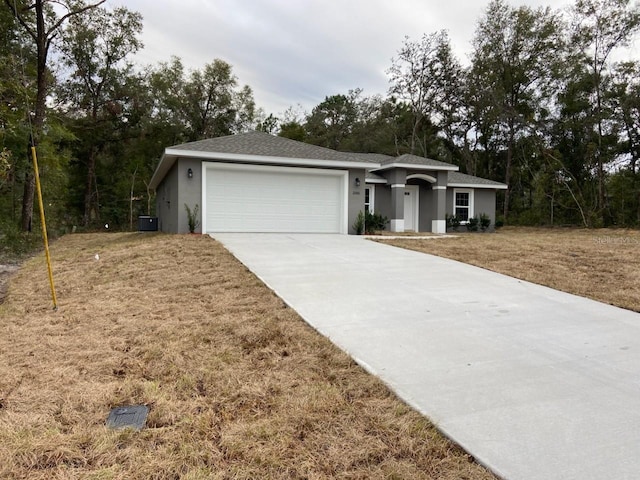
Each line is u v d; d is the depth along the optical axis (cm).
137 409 290
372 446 246
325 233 1359
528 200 2803
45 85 1698
